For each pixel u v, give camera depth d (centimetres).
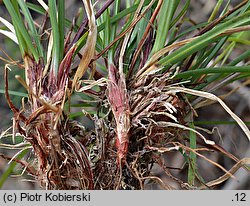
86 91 20
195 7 38
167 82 19
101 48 20
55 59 19
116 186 20
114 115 19
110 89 19
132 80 19
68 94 19
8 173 22
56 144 19
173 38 21
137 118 19
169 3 19
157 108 19
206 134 40
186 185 20
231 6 37
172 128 20
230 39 22
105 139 20
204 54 21
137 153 20
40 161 20
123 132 19
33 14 39
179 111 20
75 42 19
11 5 18
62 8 18
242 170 37
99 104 20
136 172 20
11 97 36
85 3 18
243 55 20
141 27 20
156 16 20
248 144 40
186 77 19
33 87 19
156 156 20
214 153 40
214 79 21
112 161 20
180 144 20
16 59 37
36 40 19
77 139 20
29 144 21
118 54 20
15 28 18
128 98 19
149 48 20
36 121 19
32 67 19
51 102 19
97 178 20
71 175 20
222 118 40
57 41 18
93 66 19
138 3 20
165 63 19
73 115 22
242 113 40
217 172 40
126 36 19
